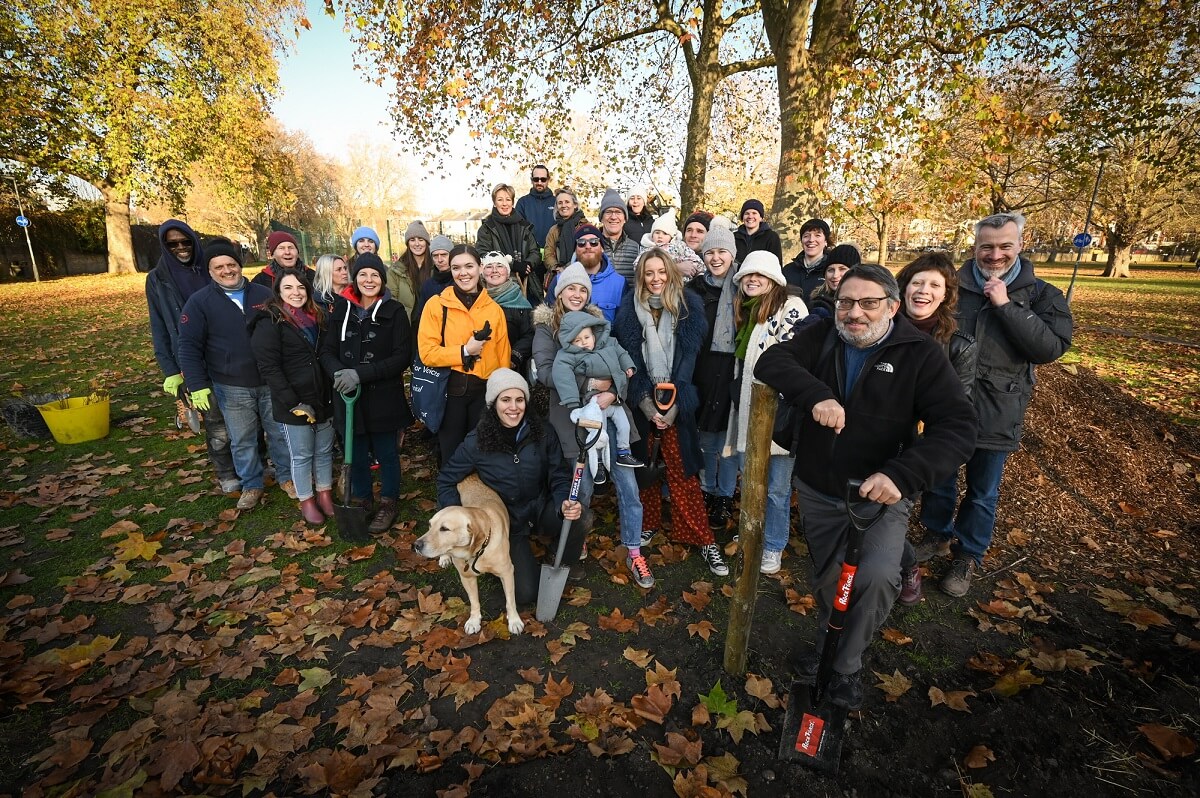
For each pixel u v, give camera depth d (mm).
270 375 3465
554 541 3434
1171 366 8875
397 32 6773
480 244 5512
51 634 2699
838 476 2145
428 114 9570
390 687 2406
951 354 2803
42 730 2189
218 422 4125
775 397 2188
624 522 3168
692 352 3266
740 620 2420
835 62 6078
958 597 3064
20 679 2391
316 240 31484
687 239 4445
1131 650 2646
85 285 20562
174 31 18375
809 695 2229
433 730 2217
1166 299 18562
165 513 3965
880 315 2014
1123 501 3908
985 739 2201
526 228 5617
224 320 3799
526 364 4086
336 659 2613
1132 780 2035
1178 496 3984
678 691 2404
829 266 3551
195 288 4441
